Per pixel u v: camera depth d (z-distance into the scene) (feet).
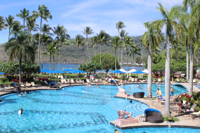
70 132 38.40
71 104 65.57
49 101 69.97
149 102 66.49
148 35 68.69
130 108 60.18
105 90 101.86
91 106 62.90
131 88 113.70
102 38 200.13
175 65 148.56
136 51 226.38
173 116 47.34
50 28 196.95
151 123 42.24
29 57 97.60
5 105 61.87
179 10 46.68
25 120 46.29
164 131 39.27
